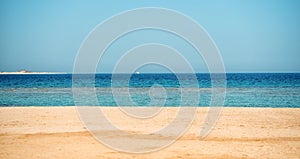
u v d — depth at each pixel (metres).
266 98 26.17
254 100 24.84
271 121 14.27
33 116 15.36
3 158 8.69
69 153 9.22
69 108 18.19
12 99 25.77
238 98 26.20
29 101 24.44
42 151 9.39
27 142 10.41
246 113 16.55
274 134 11.74
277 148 9.91
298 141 10.77
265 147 10.00
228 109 18.00
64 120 14.38
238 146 10.12
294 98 26.19
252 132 12.05
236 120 14.55
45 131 12.01
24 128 12.54
